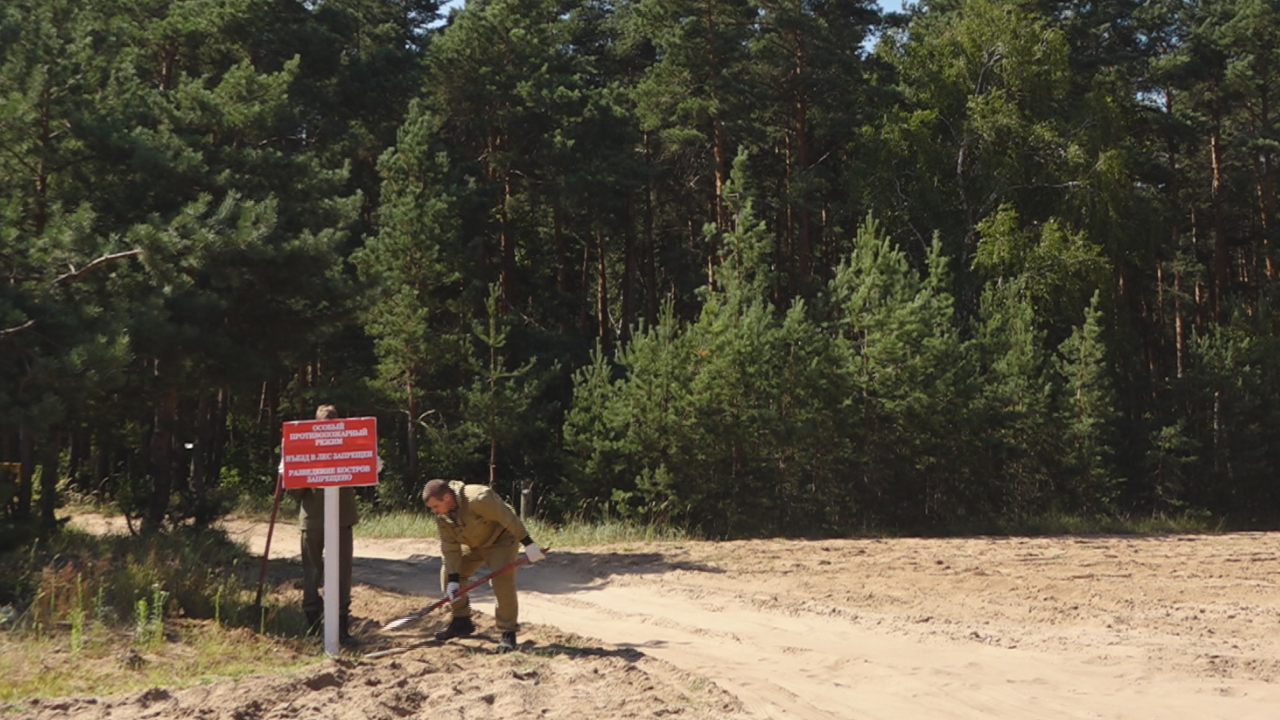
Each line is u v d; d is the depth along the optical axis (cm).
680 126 3706
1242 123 4616
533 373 3034
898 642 1047
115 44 1991
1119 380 3538
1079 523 2722
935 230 3528
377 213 3484
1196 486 3272
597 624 1153
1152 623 1160
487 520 942
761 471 2477
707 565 1678
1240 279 5034
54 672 773
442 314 3166
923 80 3803
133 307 1490
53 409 1189
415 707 726
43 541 1412
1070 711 789
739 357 2456
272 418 3469
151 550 1280
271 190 2003
